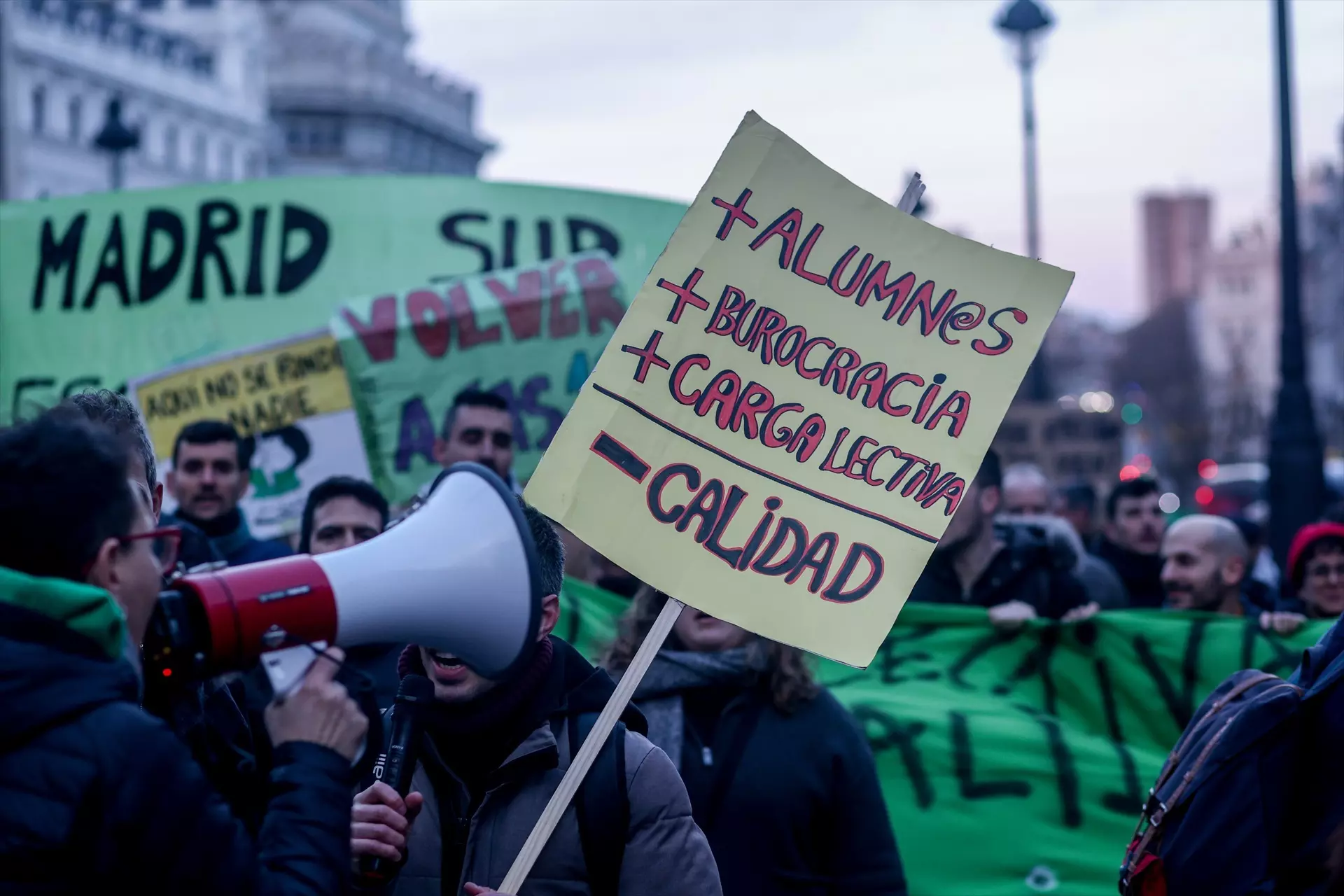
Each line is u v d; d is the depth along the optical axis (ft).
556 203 23.71
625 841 8.36
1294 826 9.05
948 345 9.25
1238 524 25.02
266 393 19.65
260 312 23.21
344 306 19.99
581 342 20.61
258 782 7.84
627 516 8.75
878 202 9.31
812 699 11.54
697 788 11.16
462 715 8.31
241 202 23.32
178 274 23.17
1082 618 16.42
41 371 22.82
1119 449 59.52
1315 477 37.58
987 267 9.31
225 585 6.40
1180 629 16.38
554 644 8.76
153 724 6.15
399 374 19.92
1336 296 236.84
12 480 6.24
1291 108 38.22
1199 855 9.04
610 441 8.82
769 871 11.02
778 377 9.08
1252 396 252.62
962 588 17.16
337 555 6.82
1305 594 18.47
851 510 8.98
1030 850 14.84
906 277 9.28
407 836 8.31
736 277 9.11
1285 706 9.08
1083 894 14.66
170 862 6.00
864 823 11.29
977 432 9.16
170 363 22.94
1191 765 9.27
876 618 8.85
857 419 9.11
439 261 23.45
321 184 23.45
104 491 6.31
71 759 5.94
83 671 6.05
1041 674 16.26
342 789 6.56
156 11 204.85
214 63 205.77
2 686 5.90
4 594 6.04
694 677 11.43
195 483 15.96
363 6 265.54
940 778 15.15
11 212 23.15
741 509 8.87
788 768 11.18
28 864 5.82
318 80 249.55
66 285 23.03
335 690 6.68
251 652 6.41
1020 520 18.49
